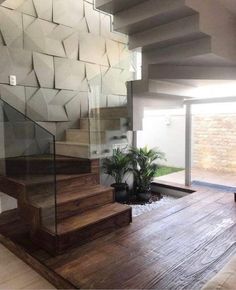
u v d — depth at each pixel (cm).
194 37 288
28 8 367
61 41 410
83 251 243
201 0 265
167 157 621
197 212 332
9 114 299
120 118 408
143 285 193
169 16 276
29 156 269
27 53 370
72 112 432
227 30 304
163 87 379
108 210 296
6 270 230
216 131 513
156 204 420
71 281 199
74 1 423
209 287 146
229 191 424
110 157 412
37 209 255
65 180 307
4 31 344
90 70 450
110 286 193
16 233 276
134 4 293
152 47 330
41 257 234
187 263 220
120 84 418
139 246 250
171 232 278
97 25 457
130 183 457
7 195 303
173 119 603
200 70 346
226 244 250
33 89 381
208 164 533
